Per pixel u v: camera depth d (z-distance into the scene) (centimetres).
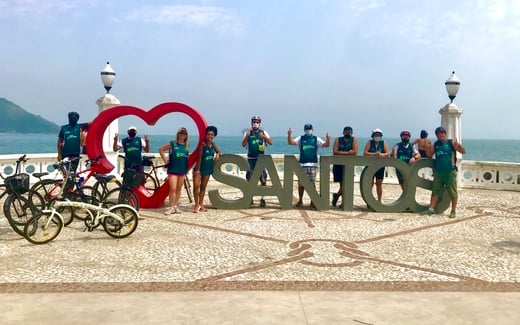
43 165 1290
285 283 470
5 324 355
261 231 729
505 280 490
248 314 381
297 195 1184
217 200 927
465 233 732
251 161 979
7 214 638
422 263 555
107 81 1206
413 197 914
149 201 921
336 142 962
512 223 820
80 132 865
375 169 917
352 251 610
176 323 362
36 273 492
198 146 897
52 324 357
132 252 586
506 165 1290
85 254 573
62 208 705
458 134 1261
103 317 372
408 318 378
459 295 434
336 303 409
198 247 619
